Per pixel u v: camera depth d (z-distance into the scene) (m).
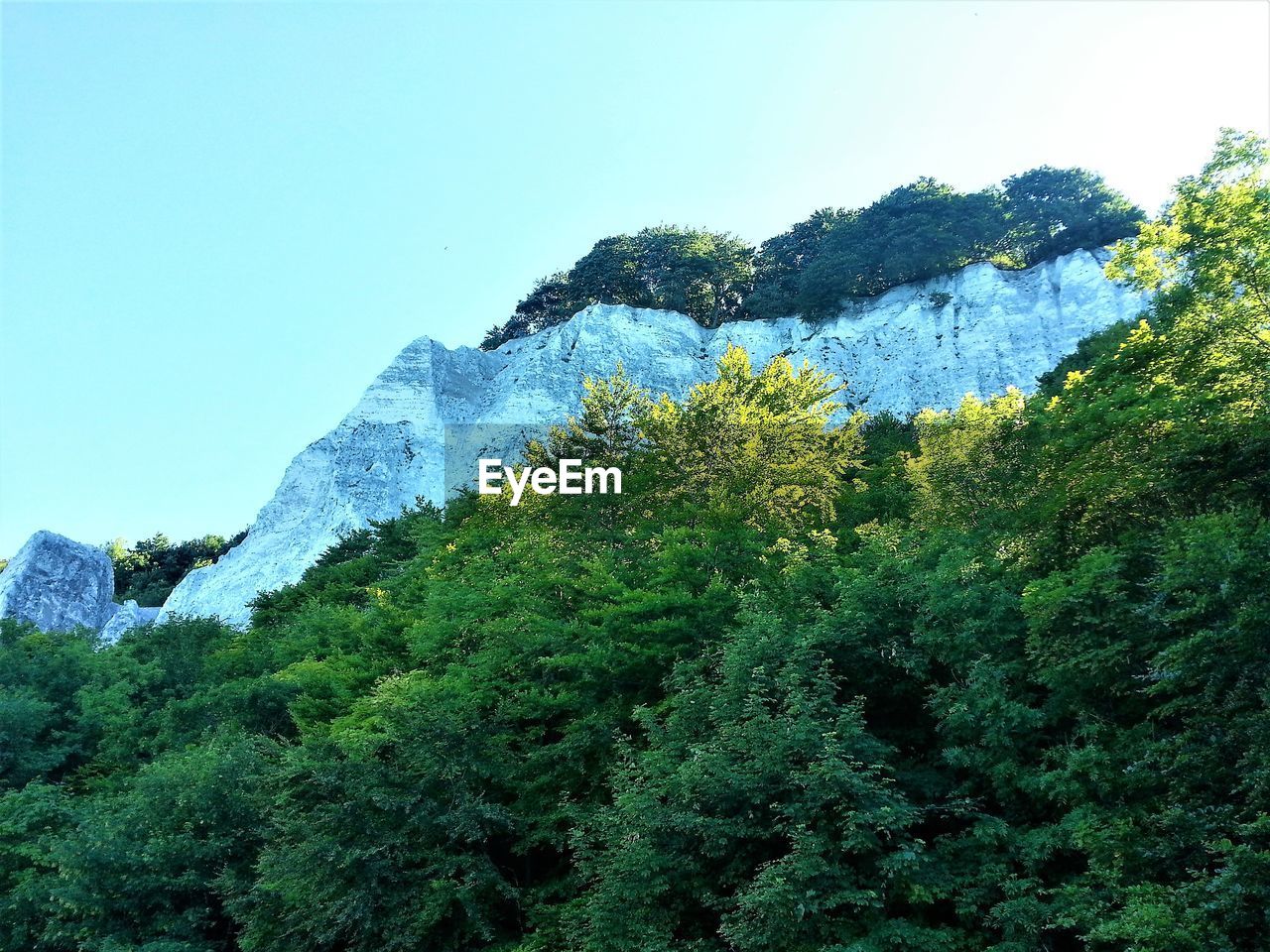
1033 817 16.34
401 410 85.50
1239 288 19.64
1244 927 11.09
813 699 17.16
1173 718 15.21
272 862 19.94
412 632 27.16
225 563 82.75
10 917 23.42
